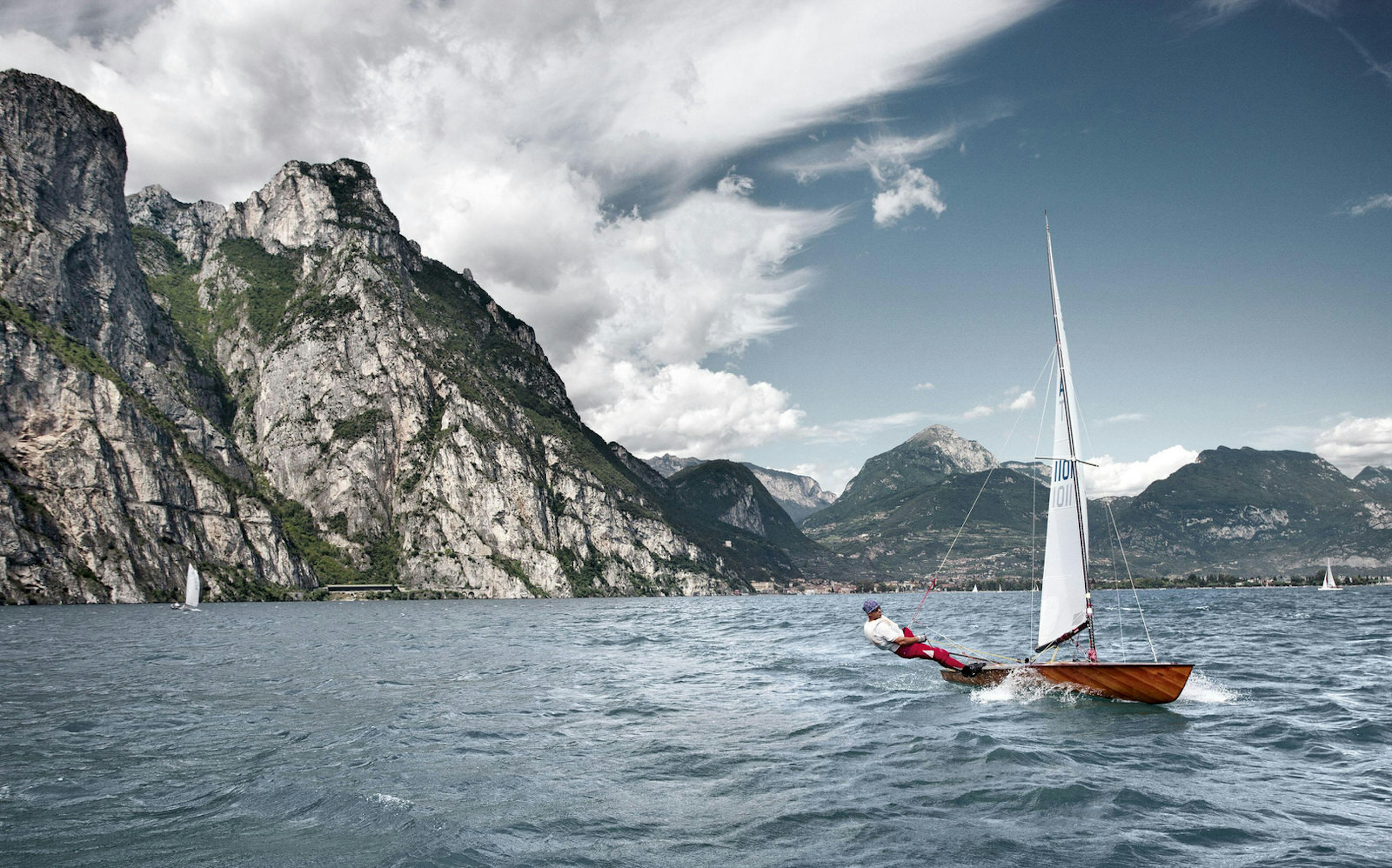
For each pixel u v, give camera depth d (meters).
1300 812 12.01
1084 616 22.05
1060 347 22.27
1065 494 22.31
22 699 24.36
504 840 10.88
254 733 18.61
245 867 9.73
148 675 31.38
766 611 133.00
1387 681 26.38
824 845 10.65
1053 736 17.73
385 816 11.96
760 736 18.20
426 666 34.94
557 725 19.72
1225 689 24.45
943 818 11.80
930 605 138.62
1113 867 9.73
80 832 11.10
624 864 9.96
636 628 72.56
